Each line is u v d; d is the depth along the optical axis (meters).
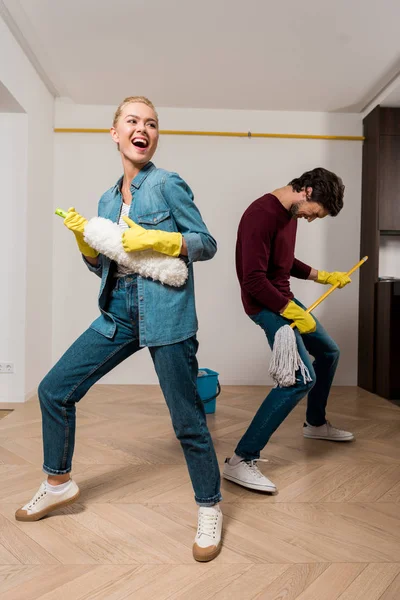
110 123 4.15
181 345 1.37
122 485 1.90
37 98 3.61
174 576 1.28
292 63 3.45
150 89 3.87
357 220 4.26
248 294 2.00
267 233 1.87
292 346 1.81
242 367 4.22
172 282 1.33
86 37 3.14
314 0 2.72
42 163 3.76
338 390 4.05
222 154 4.19
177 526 1.56
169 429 2.72
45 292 3.92
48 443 1.55
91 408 3.24
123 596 1.19
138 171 1.44
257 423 1.88
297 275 2.49
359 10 2.81
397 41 3.15
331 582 1.26
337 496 1.83
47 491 1.59
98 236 1.33
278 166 4.22
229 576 1.29
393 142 3.95
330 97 3.99
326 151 4.24
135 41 3.18
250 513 1.68
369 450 2.40
